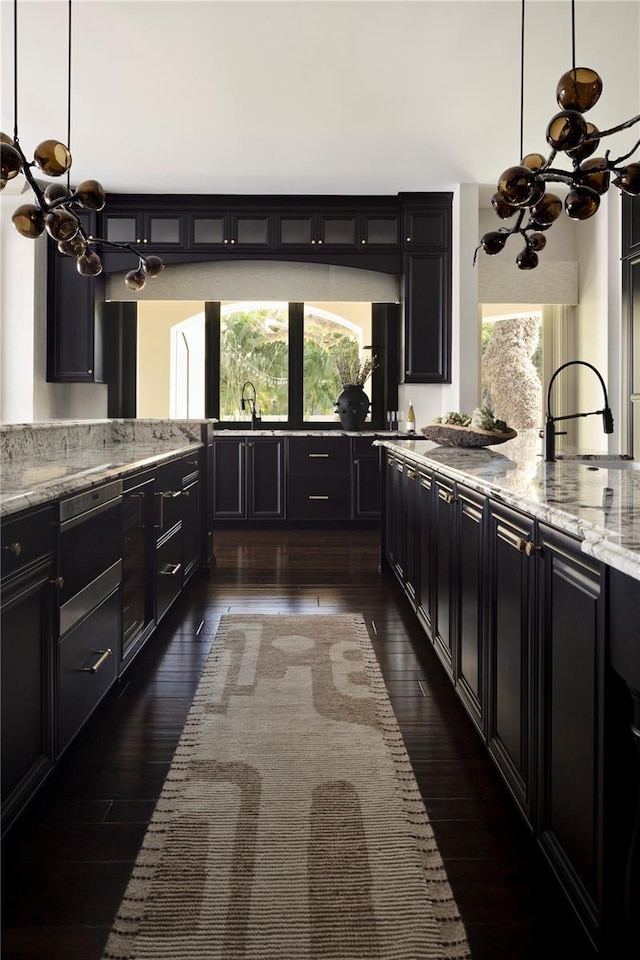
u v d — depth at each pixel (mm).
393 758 2137
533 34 3803
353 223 6402
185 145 5262
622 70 4211
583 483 1961
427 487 3133
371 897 1503
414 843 1699
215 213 6375
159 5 3531
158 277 6734
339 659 3020
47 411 6465
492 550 2018
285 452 6605
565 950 1361
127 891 1517
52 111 4691
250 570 4840
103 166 5668
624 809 1205
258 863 1614
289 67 4129
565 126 2256
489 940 1388
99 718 2441
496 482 1985
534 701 1609
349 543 5898
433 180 6020
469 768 2105
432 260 6359
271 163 5609
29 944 1369
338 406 6914
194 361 7160
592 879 1261
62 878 1570
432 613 3020
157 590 3262
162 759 2141
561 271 6723
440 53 3984
